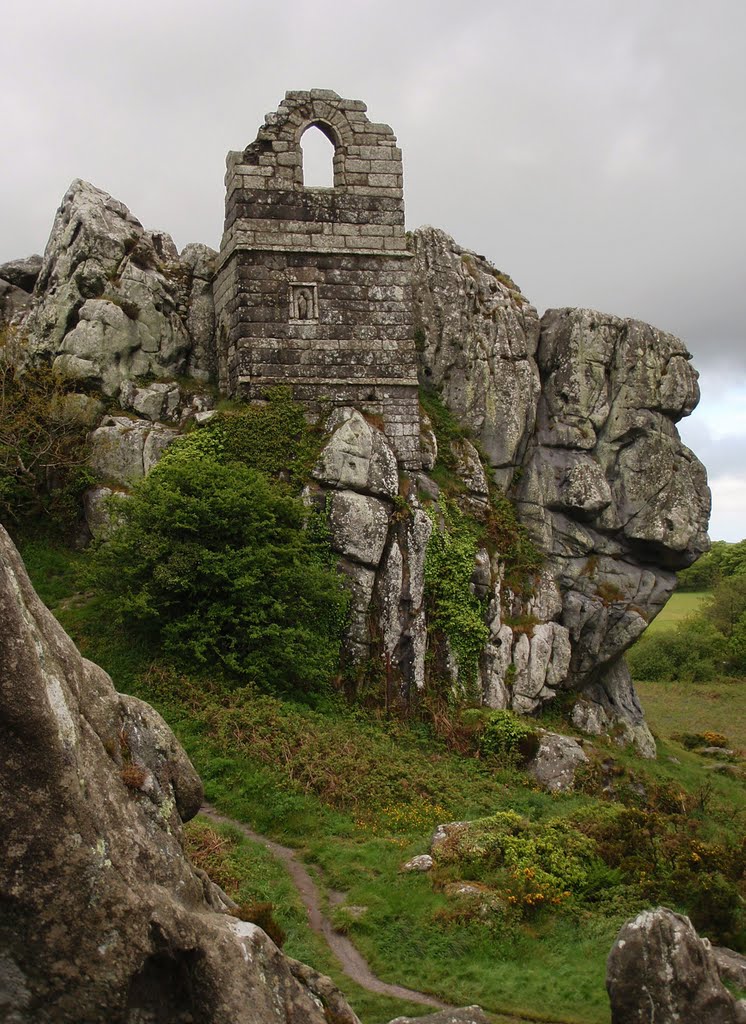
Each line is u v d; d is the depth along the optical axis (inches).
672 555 1334.9
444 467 1250.6
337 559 1118.4
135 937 345.1
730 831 981.8
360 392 1213.7
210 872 681.0
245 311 1192.8
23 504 1186.6
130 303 1268.5
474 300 1338.6
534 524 1305.4
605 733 1275.8
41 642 356.2
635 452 1334.9
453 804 896.9
